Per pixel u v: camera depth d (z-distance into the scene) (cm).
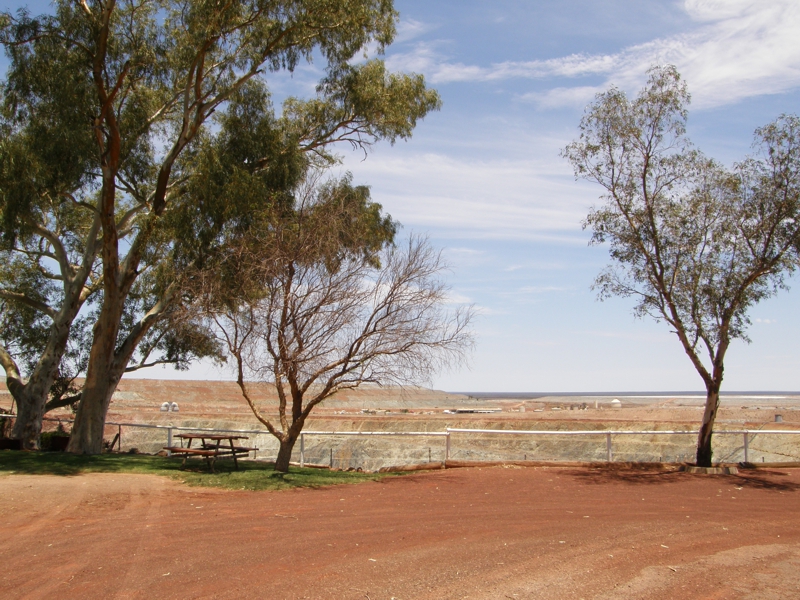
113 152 1766
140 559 738
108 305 1925
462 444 4234
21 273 2538
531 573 704
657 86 1731
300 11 1752
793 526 998
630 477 1536
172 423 4816
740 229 1675
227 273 1575
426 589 644
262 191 1720
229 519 989
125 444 4200
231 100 1928
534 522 999
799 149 1619
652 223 1736
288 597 612
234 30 1752
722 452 3631
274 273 1483
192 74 1789
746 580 693
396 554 779
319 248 1528
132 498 1162
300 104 2159
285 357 1505
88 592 620
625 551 811
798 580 696
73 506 1070
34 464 1547
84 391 1955
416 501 1197
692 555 798
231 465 1680
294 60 1862
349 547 812
